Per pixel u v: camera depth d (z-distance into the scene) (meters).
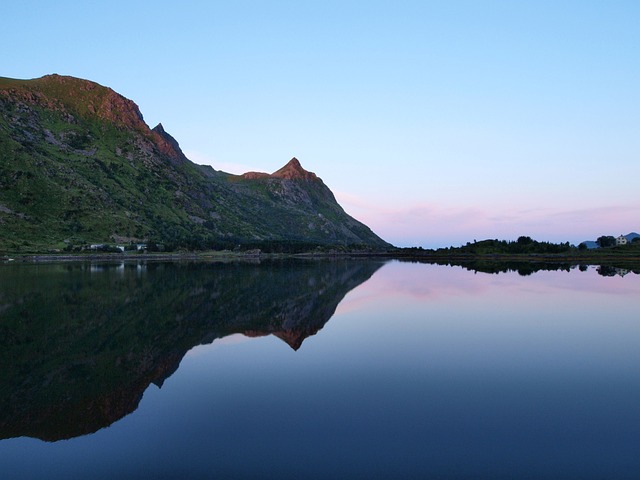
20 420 19.28
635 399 20.75
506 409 19.58
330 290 68.44
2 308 49.56
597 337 34.19
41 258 175.62
